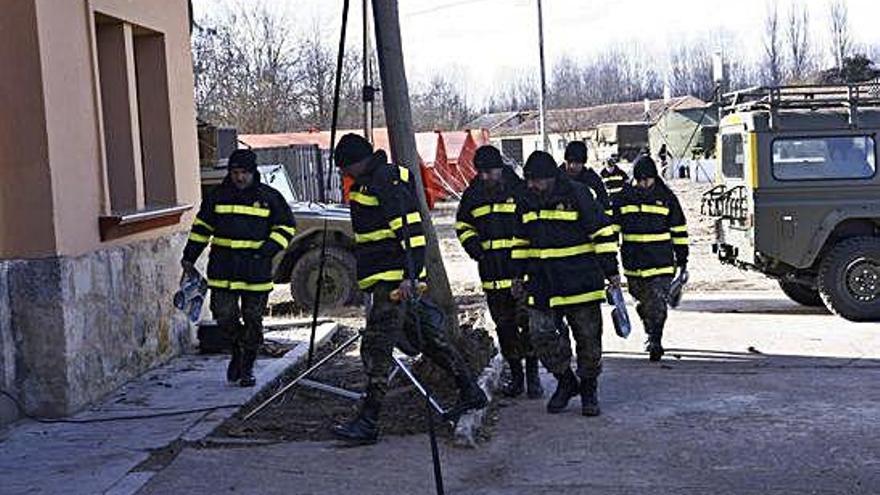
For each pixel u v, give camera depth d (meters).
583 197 8.30
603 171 16.02
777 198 13.45
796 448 7.38
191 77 11.95
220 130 16.05
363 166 7.46
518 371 9.20
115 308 9.34
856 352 11.18
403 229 7.31
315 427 8.03
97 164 9.14
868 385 9.44
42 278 8.27
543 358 8.51
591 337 8.34
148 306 10.14
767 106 13.60
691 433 7.85
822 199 13.39
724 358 10.98
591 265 8.33
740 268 14.55
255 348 9.45
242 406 8.69
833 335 12.30
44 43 8.26
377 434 7.61
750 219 13.55
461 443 7.43
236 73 44.66
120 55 10.15
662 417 8.36
